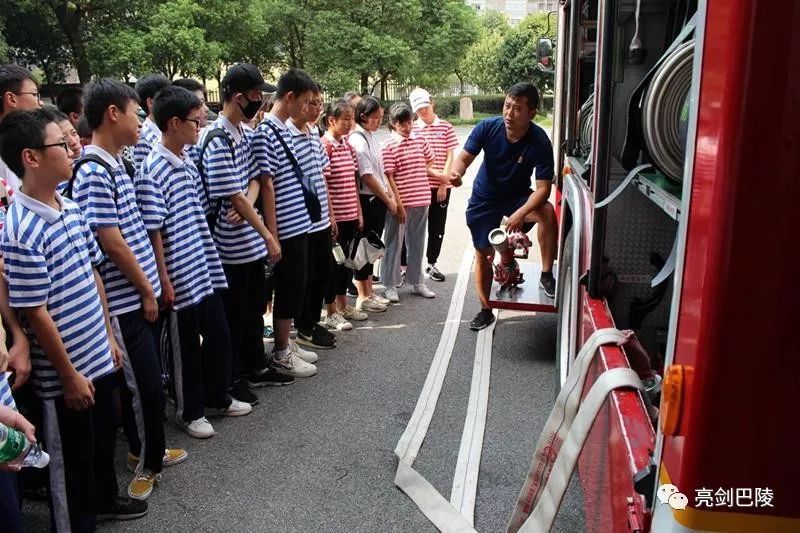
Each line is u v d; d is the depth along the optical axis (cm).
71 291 262
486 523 306
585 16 442
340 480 341
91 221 290
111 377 291
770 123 110
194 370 375
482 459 359
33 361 262
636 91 235
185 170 353
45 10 1981
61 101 426
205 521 308
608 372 188
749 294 114
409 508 318
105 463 296
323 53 2777
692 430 120
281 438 384
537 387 449
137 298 309
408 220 628
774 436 117
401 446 366
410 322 581
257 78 388
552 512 182
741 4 109
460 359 498
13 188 329
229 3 2162
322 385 456
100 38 1986
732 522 121
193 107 340
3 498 218
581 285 310
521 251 520
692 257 124
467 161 516
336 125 532
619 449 173
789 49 108
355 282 630
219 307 388
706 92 121
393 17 2852
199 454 366
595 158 278
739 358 115
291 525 305
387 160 605
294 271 448
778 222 112
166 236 347
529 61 3569
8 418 209
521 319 589
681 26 275
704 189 119
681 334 127
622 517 165
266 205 427
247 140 421
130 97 298
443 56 3095
